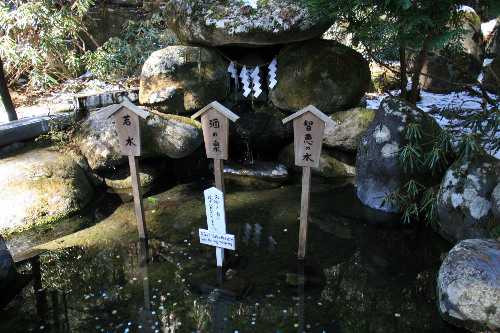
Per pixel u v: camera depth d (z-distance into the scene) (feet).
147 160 17.61
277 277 10.75
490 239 9.67
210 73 17.76
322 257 11.64
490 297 8.30
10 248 12.47
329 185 16.75
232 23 16.10
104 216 14.48
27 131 16.52
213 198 10.29
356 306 9.62
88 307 9.86
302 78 17.43
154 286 10.54
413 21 12.43
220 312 9.53
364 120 16.92
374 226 13.38
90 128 16.89
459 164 12.10
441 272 9.48
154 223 13.83
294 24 15.97
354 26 15.11
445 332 8.77
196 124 17.31
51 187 14.57
